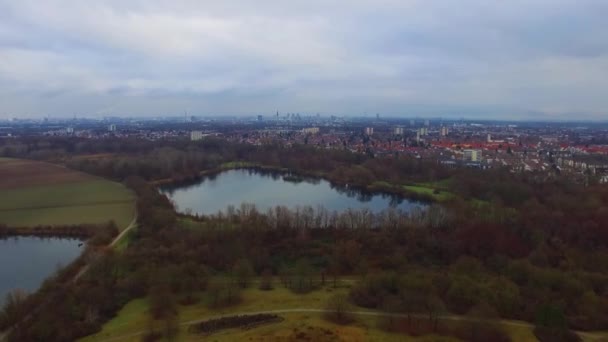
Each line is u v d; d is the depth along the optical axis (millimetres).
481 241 172125
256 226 185750
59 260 173000
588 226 183750
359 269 154750
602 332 107938
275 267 158000
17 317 116000
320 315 114000
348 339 97938
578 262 158500
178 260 155125
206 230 180000
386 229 188500
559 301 118938
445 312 111625
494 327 104625
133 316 117000
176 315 115375
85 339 105312
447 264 162375
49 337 105688
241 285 139500
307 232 188250
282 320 110375
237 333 102375
